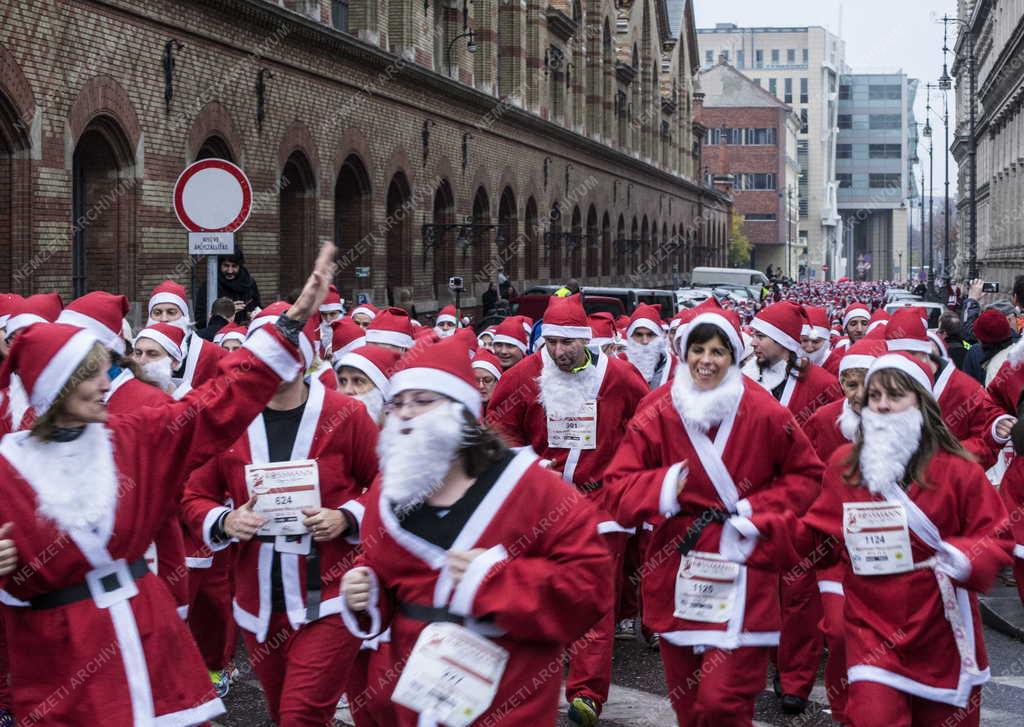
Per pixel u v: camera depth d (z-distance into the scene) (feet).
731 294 131.75
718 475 20.34
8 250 52.85
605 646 25.39
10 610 15.76
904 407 18.70
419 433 14.57
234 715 25.96
